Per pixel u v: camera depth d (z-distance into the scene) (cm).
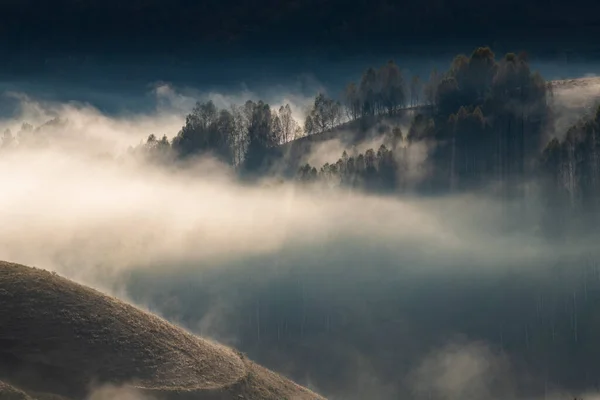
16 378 12412
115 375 12912
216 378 13725
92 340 13250
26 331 13025
